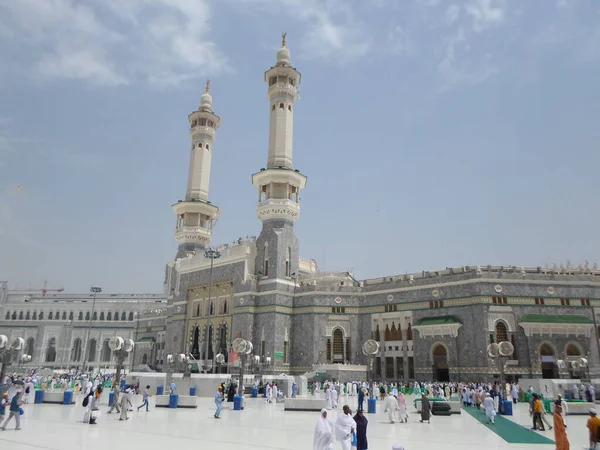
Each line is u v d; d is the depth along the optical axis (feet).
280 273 209.67
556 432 51.03
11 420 78.13
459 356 168.14
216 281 226.79
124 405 82.17
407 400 137.69
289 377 163.22
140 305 367.66
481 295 168.14
